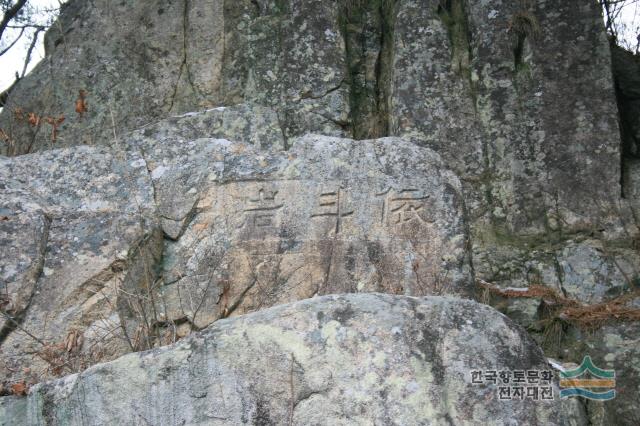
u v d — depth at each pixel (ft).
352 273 19.13
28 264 18.04
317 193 19.71
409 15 30.19
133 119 30.37
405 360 14.01
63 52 31.45
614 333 25.17
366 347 14.15
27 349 17.52
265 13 30.68
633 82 31.14
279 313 14.64
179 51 31.32
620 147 28.27
